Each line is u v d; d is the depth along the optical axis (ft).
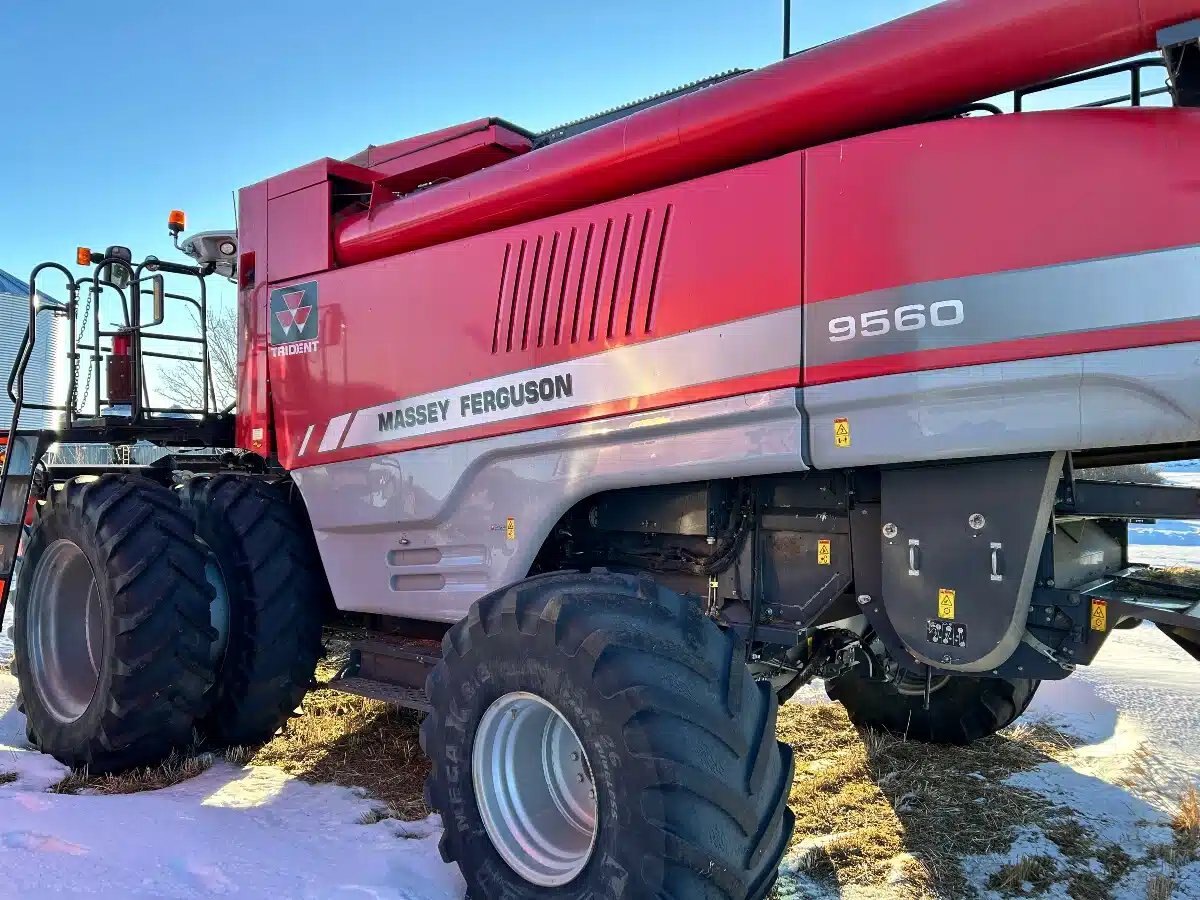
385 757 12.46
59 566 13.12
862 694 13.67
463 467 10.29
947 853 9.88
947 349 7.23
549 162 10.07
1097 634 7.83
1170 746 13.01
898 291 7.44
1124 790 11.55
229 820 9.98
